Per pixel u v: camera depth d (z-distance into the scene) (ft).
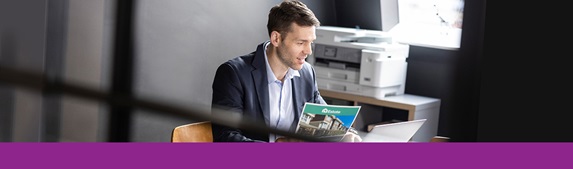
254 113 10.19
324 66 18.08
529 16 15.64
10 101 13.92
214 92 10.19
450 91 18.53
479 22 17.87
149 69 16.02
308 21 10.23
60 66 14.24
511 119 15.99
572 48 15.38
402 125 9.91
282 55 10.26
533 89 15.76
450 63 18.47
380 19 19.15
